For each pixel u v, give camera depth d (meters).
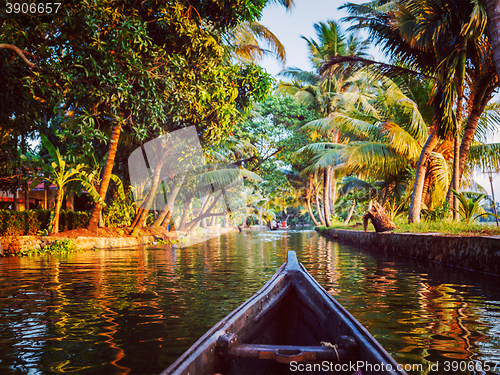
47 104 9.50
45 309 4.09
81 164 12.56
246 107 13.58
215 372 2.07
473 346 2.82
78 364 2.55
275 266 7.82
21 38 7.73
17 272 6.94
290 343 3.43
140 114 10.26
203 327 3.39
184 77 10.60
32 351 2.81
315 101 27.39
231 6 10.84
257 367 2.28
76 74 9.67
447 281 5.73
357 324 2.29
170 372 1.69
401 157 14.94
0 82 8.58
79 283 5.74
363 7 11.80
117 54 9.42
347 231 17.03
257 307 2.95
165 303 4.35
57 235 11.95
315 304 3.09
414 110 12.76
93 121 9.69
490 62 10.14
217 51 11.13
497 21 7.34
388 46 12.23
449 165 14.91
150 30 11.31
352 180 20.47
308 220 69.94
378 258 9.41
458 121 11.49
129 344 2.95
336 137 25.17
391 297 4.60
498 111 12.97
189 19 10.57
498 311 3.86
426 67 12.01
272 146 24.73
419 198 12.87
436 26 9.75
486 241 6.57
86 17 8.07
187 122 11.84
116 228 14.41
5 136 10.63
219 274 6.66
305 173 27.39
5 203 16.16
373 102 18.67
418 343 2.90
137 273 6.81
